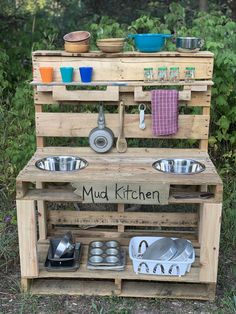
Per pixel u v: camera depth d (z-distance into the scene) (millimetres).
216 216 1911
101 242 2227
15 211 2631
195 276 2006
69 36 2189
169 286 2068
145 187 1893
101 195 1914
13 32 3809
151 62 2160
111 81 2178
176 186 2338
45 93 2199
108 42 2135
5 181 2797
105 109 2791
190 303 1994
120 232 2326
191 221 2309
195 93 2184
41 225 2285
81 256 2154
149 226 2479
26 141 2783
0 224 2506
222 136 2848
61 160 2131
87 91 2150
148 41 2146
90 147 2217
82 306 1962
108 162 2092
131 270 2037
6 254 2283
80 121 2221
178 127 2209
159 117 2158
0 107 2959
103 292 2023
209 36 2824
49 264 2051
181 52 2172
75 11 4508
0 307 1956
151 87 2555
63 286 2064
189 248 2084
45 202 2301
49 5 4488
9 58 3467
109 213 2314
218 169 2908
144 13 4387
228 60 2625
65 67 2150
